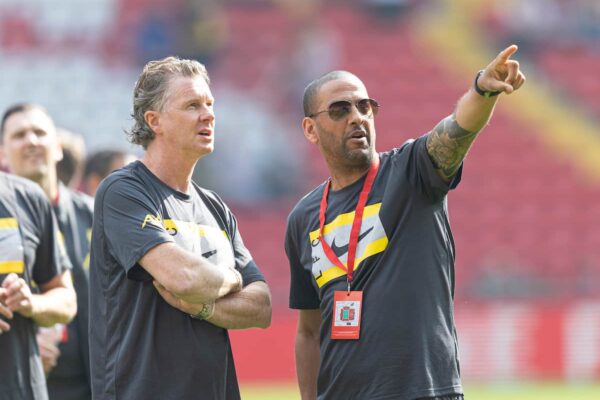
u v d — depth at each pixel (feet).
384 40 278.05
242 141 247.50
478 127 49.73
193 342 51.62
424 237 53.26
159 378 50.80
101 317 52.60
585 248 244.22
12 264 61.11
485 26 281.13
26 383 61.05
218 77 263.08
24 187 62.95
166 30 268.82
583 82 272.72
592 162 257.75
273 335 180.34
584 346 185.47
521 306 187.62
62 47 269.64
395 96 269.44
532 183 254.47
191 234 53.31
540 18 279.28
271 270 229.25
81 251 73.61
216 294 51.49
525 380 183.93
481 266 234.38
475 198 251.60
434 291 52.85
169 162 53.88
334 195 56.59
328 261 55.11
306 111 57.26
